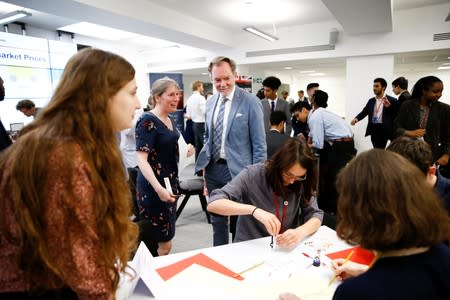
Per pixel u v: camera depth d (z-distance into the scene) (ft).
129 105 2.70
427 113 9.72
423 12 18.34
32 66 20.10
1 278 2.32
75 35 24.48
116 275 2.53
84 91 2.44
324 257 4.37
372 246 2.17
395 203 2.09
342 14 15.16
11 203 2.23
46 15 19.42
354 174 2.29
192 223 12.17
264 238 5.03
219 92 7.15
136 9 15.97
